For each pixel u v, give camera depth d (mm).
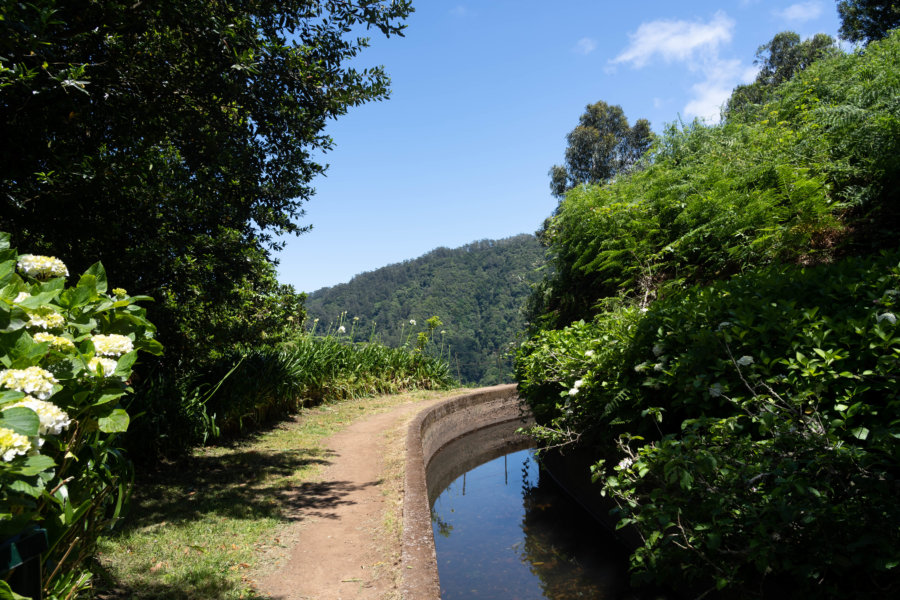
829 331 2760
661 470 2895
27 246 5301
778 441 2477
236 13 5539
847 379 2619
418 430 8117
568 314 8812
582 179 35750
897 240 5000
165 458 6434
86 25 4777
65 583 2092
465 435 11305
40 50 4105
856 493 2139
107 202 5512
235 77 5410
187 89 5621
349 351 13469
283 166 6664
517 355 7156
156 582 3352
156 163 6195
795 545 2303
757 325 3285
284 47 5852
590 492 5645
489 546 5312
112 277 5992
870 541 1957
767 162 6625
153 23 5219
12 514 1520
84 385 2094
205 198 6629
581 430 5129
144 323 2598
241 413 8383
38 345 1867
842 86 7949
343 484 5898
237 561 3775
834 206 5500
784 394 2877
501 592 4250
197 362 8492
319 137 6773
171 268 6625
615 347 4438
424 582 3271
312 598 3256
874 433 2250
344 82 6246
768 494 2328
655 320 4086
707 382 3105
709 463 2436
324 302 147250
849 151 6215
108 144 5441
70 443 2033
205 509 4883
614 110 38031
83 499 2168
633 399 4016
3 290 1954
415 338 16578
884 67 7410
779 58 27672
